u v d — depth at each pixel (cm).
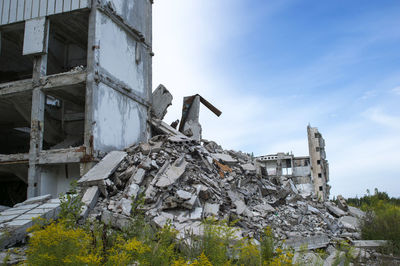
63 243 420
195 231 766
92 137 1253
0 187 1950
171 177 1016
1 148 2122
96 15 1355
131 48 1628
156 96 1825
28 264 416
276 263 516
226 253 559
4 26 1493
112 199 989
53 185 1385
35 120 1359
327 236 966
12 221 793
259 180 1405
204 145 1753
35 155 1327
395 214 1005
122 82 1508
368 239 968
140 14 1736
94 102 1287
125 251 458
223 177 1244
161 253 482
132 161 1156
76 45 1817
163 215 859
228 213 969
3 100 1549
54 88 1384
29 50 1400
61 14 1393
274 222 1041
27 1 1448
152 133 1820
